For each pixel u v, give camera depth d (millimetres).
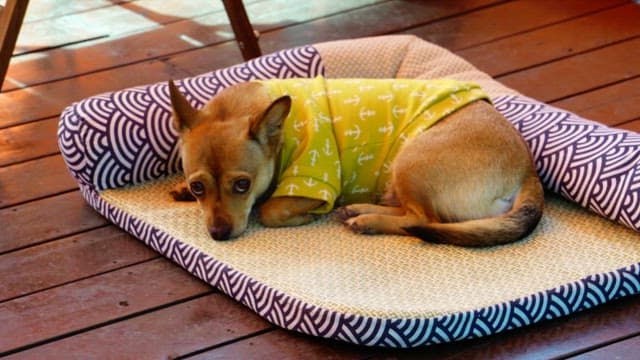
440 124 1684
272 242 1668
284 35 2246
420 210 1671
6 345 1575
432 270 1609
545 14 2295
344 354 1547
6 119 2010
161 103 1799
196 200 1752
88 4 2357
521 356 1539
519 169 1662
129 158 1771
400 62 1953
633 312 1597
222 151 1633
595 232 1677
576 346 1553
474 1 2348
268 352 1556
